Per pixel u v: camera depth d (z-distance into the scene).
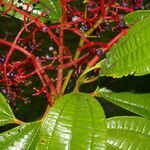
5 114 0.49
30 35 0.53
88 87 0.71
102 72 0.43
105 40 0.74
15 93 0.54
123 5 0.55
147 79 0.50
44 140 0.40
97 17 0.52
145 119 0.48
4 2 0.52
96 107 0.42
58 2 0.56
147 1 0.69
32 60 0.49
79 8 0.70
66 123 0.41
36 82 0.77
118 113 0.85
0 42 0.51
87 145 0.40
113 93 0.50
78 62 0.49
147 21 0.43
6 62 0.51
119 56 0.43
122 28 0.52
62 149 0.40
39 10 0.56
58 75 0.48
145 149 0.47
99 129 0.40
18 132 0.46
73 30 0.50
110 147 0.47
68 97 0.43
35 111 0.84
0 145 0.45
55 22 0.56
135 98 0.49
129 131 0.48
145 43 0.42
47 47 0.69
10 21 0.81
